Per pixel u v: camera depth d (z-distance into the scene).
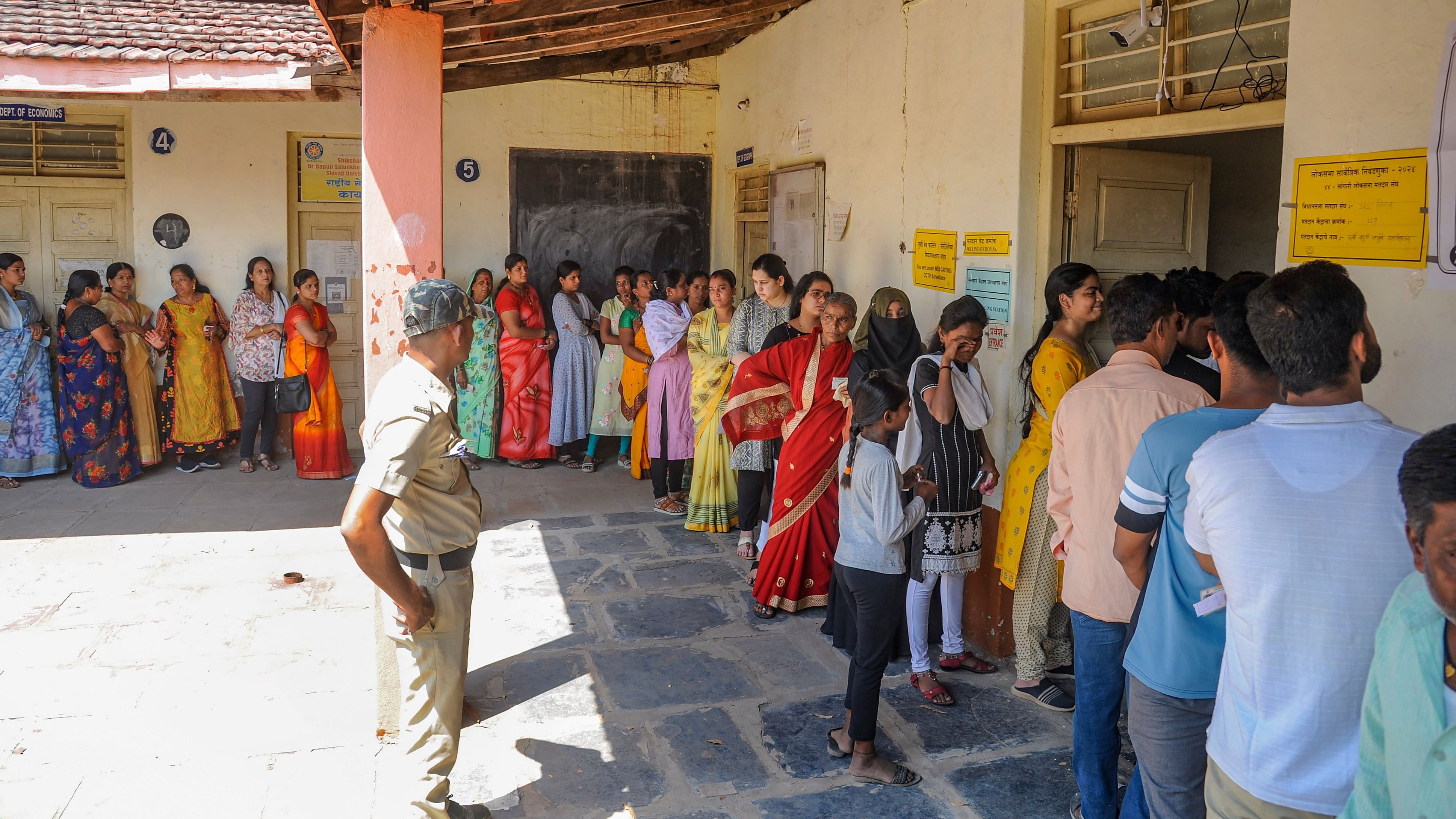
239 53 6.73
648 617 4.77
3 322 7.05
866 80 5.76
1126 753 3.55
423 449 2.56
